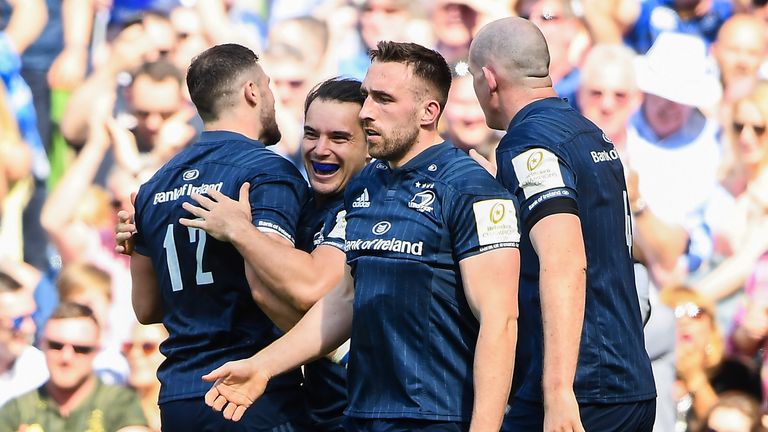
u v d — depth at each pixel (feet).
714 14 87.86
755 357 76.95
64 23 85.81
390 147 40.47
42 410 69.31
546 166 41.70
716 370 71.20
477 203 39.34
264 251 41.70
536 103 44.21
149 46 85.10
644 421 44.24
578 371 42.52
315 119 45.29
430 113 40.88
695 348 71.10
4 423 69.15
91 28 86.12
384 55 40.81
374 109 40.47
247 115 45.73
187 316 44.45
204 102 45.78
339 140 45.19
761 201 83.66
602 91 84.53
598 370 42.65
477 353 38.86
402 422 39.93
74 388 69.15
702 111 85.10
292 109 84.58
